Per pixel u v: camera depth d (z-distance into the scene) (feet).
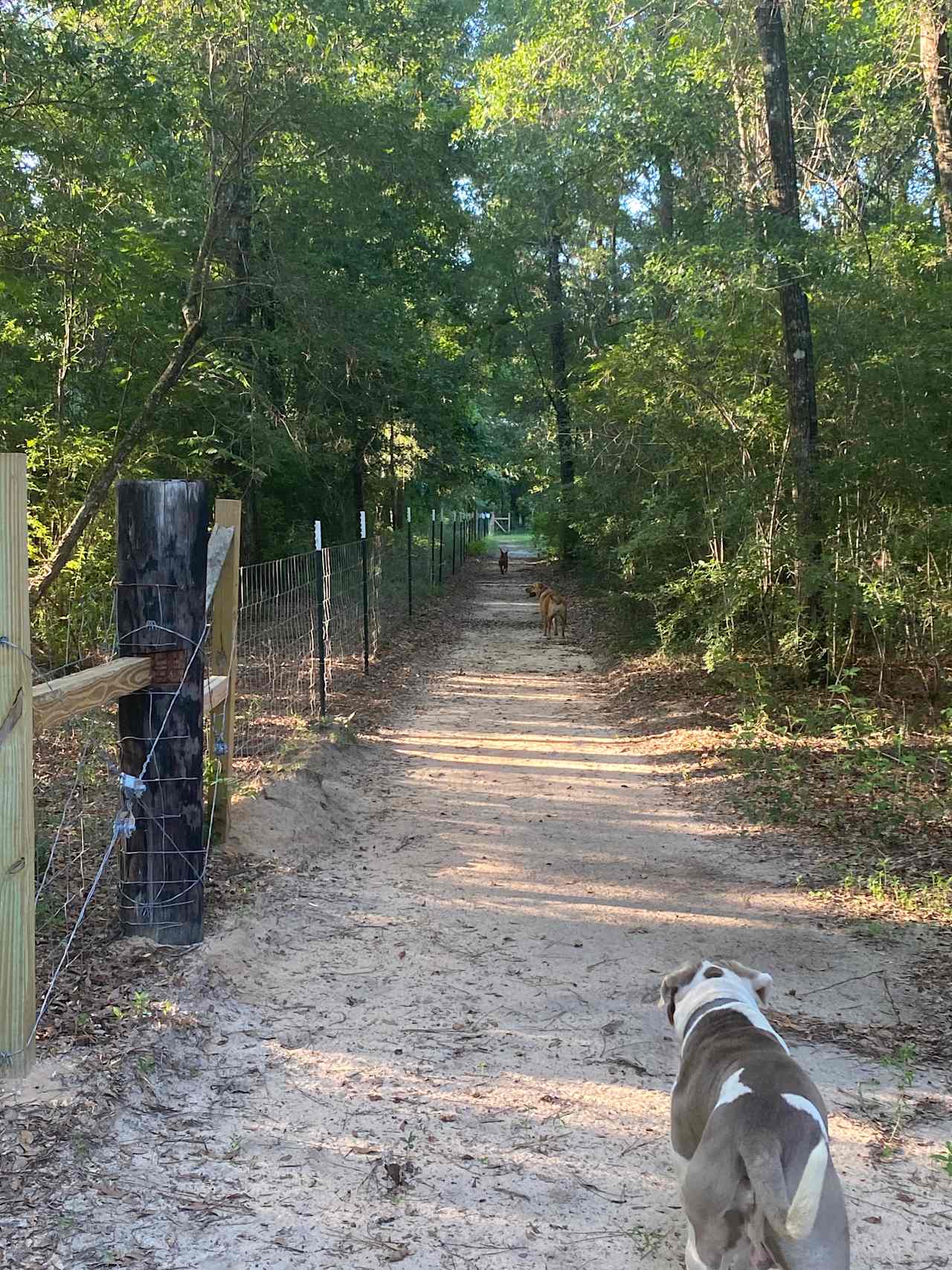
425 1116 13.52
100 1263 10.12
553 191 73.20
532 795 31.30
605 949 19.67
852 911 21.84
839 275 39.01
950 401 37.88
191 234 48.01
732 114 56.44
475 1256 10.79
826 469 38.83
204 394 50.90
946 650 40.83
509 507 277.23
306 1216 11.23
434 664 55.88
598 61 61.16
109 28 41.16
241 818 24.75
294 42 42.65
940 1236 11.38
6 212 35.19
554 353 96.17
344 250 64.95
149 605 16.97
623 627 64.13
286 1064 14.70
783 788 30.71
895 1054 15.69
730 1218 8.49
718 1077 9.64
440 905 21.86
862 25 55.93
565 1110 13.84
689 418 44.32
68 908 18.24
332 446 71.46
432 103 64.03
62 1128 12.03
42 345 43.62
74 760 25.38
